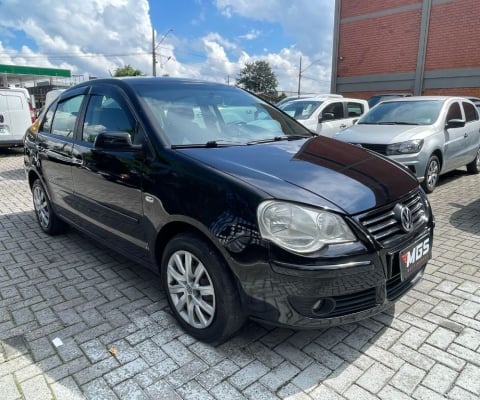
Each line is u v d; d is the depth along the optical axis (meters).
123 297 3.23
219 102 3.56
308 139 3.45
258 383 2.26
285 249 2.13
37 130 4.70
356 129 6.91
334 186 2.42
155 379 2.30
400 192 2.61
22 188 7.41
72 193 3.84
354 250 2.18
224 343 2.61
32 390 2.22
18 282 3.52
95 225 3.56
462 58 14.47
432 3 14.82
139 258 3.09
